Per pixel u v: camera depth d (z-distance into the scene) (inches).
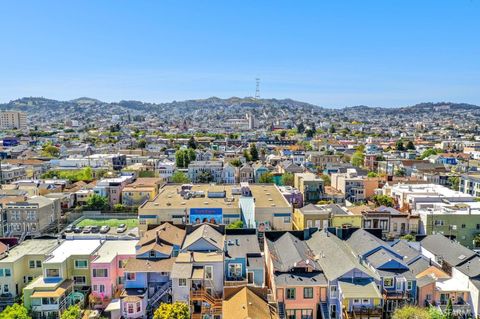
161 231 2564.0
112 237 2886.3
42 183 5017.2
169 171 6392.7
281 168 6264.8
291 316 2012.8
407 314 1831.9
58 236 2938.0
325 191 4899.1
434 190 4188.0
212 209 3449.8
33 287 2167.8
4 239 2854.3
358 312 1892.2
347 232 2635.3
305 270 2101.4
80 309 2183.8
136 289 2153.1
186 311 1883.6
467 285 2090.3
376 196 4471.0
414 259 2330.2
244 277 2176.4
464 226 3216.0
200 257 2153.1
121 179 5246.1
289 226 3516.2
